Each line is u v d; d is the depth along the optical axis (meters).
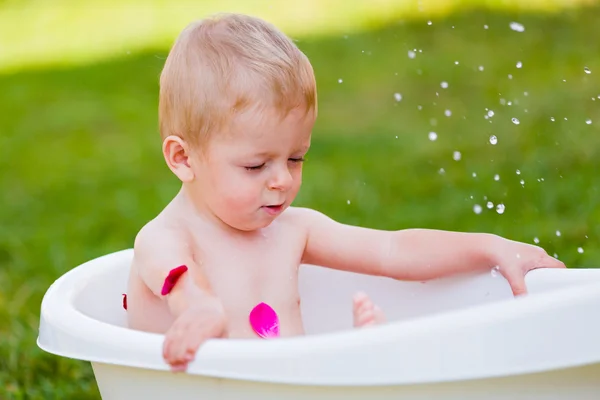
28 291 3.92
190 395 1.86
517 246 2.43
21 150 6.45
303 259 2.64
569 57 6.88
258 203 2.28
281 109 2.23
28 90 8.34
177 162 2.37
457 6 8.86
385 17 9.19
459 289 2.52
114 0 13.22
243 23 2.38
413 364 1.68
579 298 1.71
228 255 2.40
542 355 1.69
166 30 10.56
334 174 5.20
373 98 6.78
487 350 1.68
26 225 4.89
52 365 3.24
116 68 8.90
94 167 5.93
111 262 2.54
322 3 10.51
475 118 5.88
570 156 4.88
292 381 1.71
